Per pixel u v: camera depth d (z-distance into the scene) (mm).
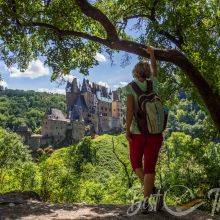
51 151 149625
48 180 22875
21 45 15586
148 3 14891
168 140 17609
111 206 6777
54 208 6395
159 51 12203
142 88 5695
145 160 5773
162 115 5664
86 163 51938
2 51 15383
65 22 14414
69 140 191500
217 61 15648
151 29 14273
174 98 18438
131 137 5789
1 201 6785
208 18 16281
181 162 14320
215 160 13609
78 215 5957
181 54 12344
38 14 13891
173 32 15156
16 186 26688
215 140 17562
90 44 16344
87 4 12117
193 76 12688
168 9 14609
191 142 15414
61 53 15109
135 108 5699
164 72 16891
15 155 40406
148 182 5789
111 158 68500
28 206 6461
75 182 25406
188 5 14578
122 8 15984
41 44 15844
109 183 34875
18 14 12195
